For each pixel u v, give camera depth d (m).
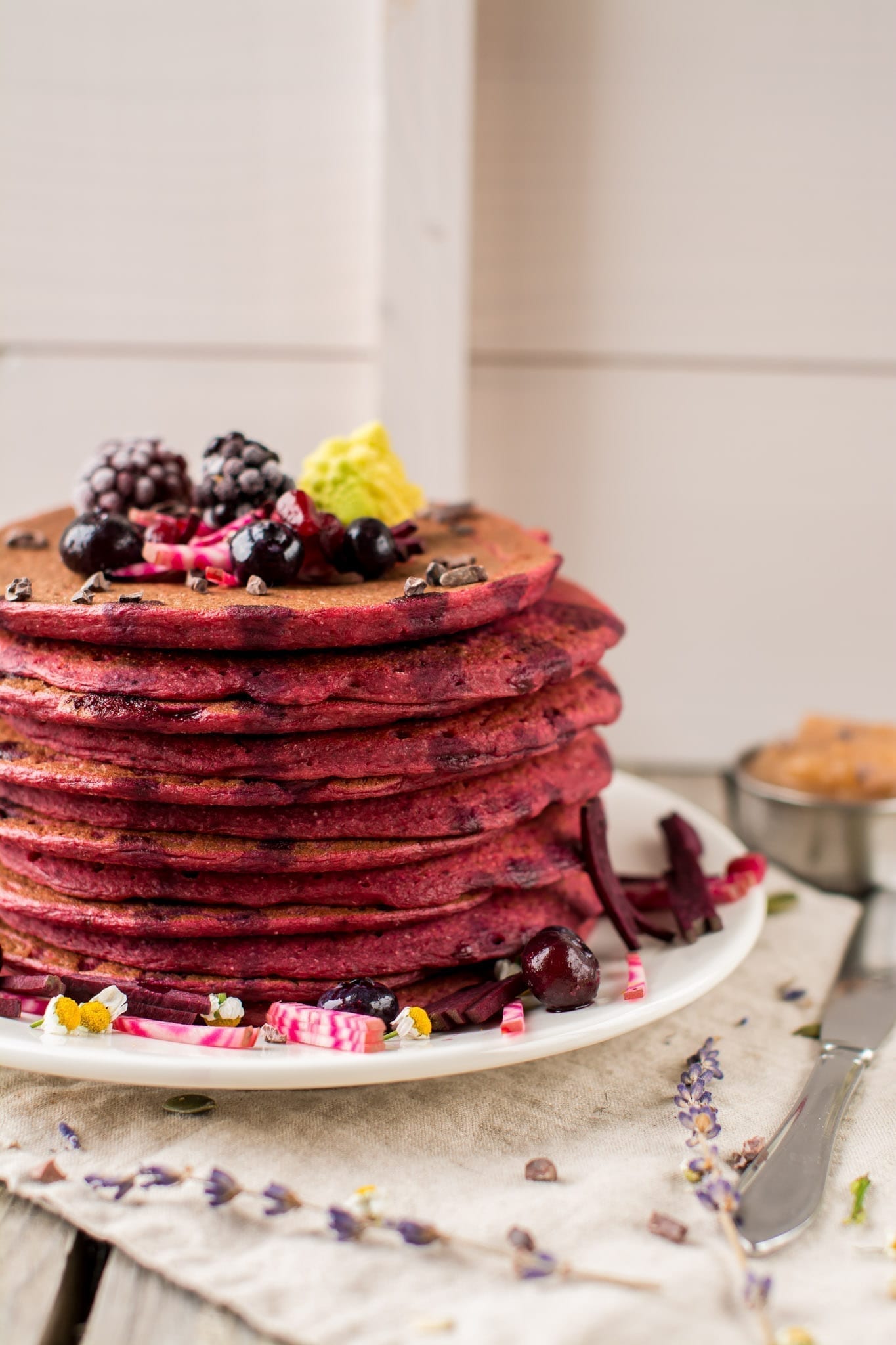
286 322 0.66
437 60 0.60
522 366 0.66
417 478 0.64
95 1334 0.35
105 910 0.41
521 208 0.64
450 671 0.41
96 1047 0.39
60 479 0.67
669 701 0.70
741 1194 0.38
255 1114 0.40
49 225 0.65
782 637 0.69
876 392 0.66
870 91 0.64
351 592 0.42
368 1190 0.38
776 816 0.56
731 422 0.67
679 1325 0.35
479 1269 0.36
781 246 0.65
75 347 0.66
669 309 0.65
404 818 0.41
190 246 0.65
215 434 0.67
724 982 0.47
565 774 0.44
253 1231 0.37
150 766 0.40
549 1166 0.39
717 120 0.64
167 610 0.40
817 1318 0.35
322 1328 0.35
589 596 0.47
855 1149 0.40
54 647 0.41
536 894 0.44
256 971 0.41
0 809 0.42
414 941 0.42
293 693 0.40
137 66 0.64
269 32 0.63
